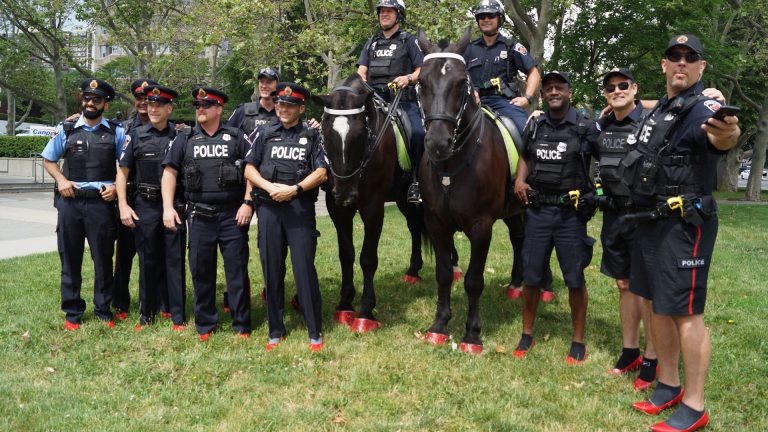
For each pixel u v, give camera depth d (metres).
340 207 5.27
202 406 3.83
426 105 4.19
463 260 8.50
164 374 4.30
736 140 3.10
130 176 5.28
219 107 4.92
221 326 5.34
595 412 3.76
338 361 4.54
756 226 13.88
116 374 4.30
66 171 5.20
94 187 5.18
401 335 5.13
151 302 5.36
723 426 3.58
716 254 9.44
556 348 4.89
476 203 4.58
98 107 5.18
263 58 12.74
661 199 3.45
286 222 4.79
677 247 3.42
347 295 5.55
